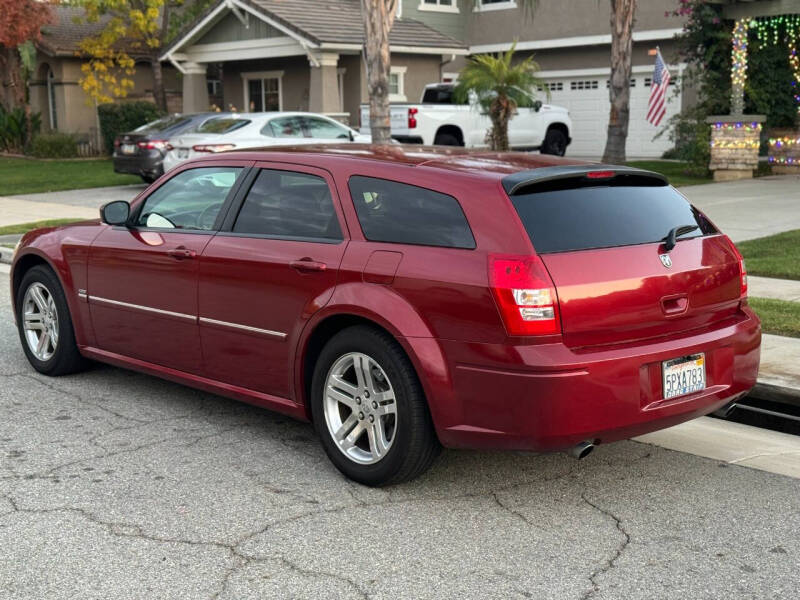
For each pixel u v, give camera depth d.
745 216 14.05
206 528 4.18
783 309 7.93
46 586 3.63
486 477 4.84
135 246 5.78
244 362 5.21
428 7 29.47
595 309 4.16
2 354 7.39
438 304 4.24
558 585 3.67
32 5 28.66
